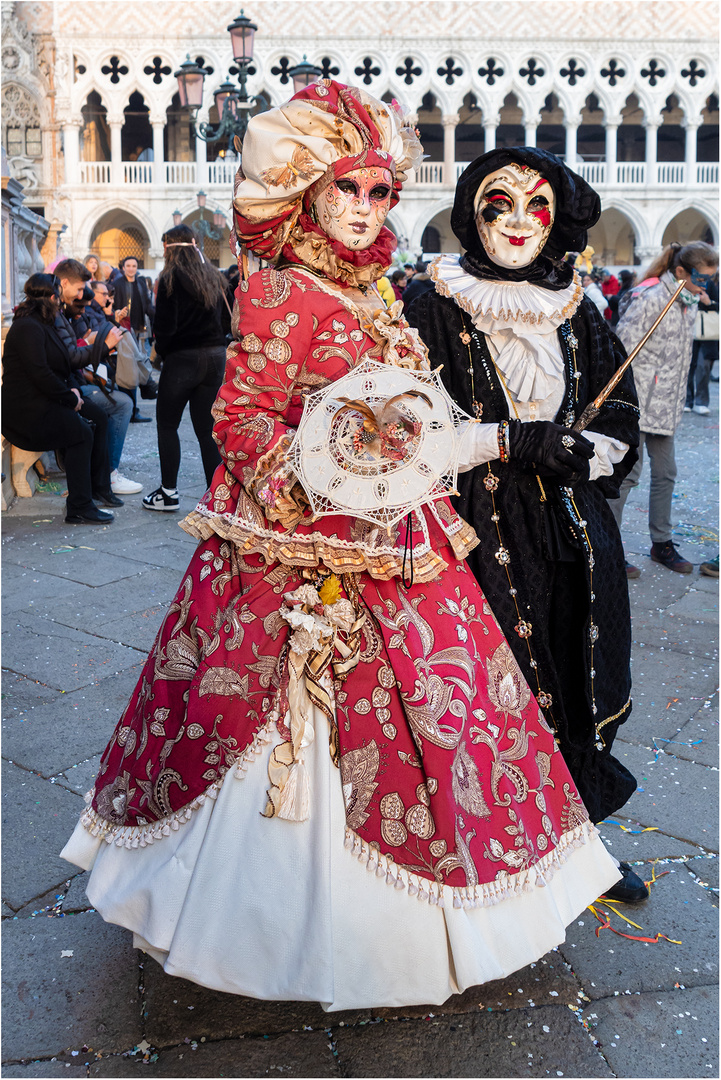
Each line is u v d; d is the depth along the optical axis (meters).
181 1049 1.74
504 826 1.75
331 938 1.57
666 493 4.84
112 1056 1.73
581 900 1.87
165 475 5.73
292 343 1.71
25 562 4.73
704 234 35.31
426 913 1.63
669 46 30.05
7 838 2.39
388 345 1.78
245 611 1.72
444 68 29.78
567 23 29.58
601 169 30.95
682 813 2.59
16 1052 1.73
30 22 28.22
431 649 1.75
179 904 1.62
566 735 2.04
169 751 1.70
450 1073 1.69
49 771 2.70
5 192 6.25
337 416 1.63
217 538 1.81
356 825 1.63
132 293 9.54
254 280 1.73
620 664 2.13
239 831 1.63
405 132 1.90
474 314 2.03
